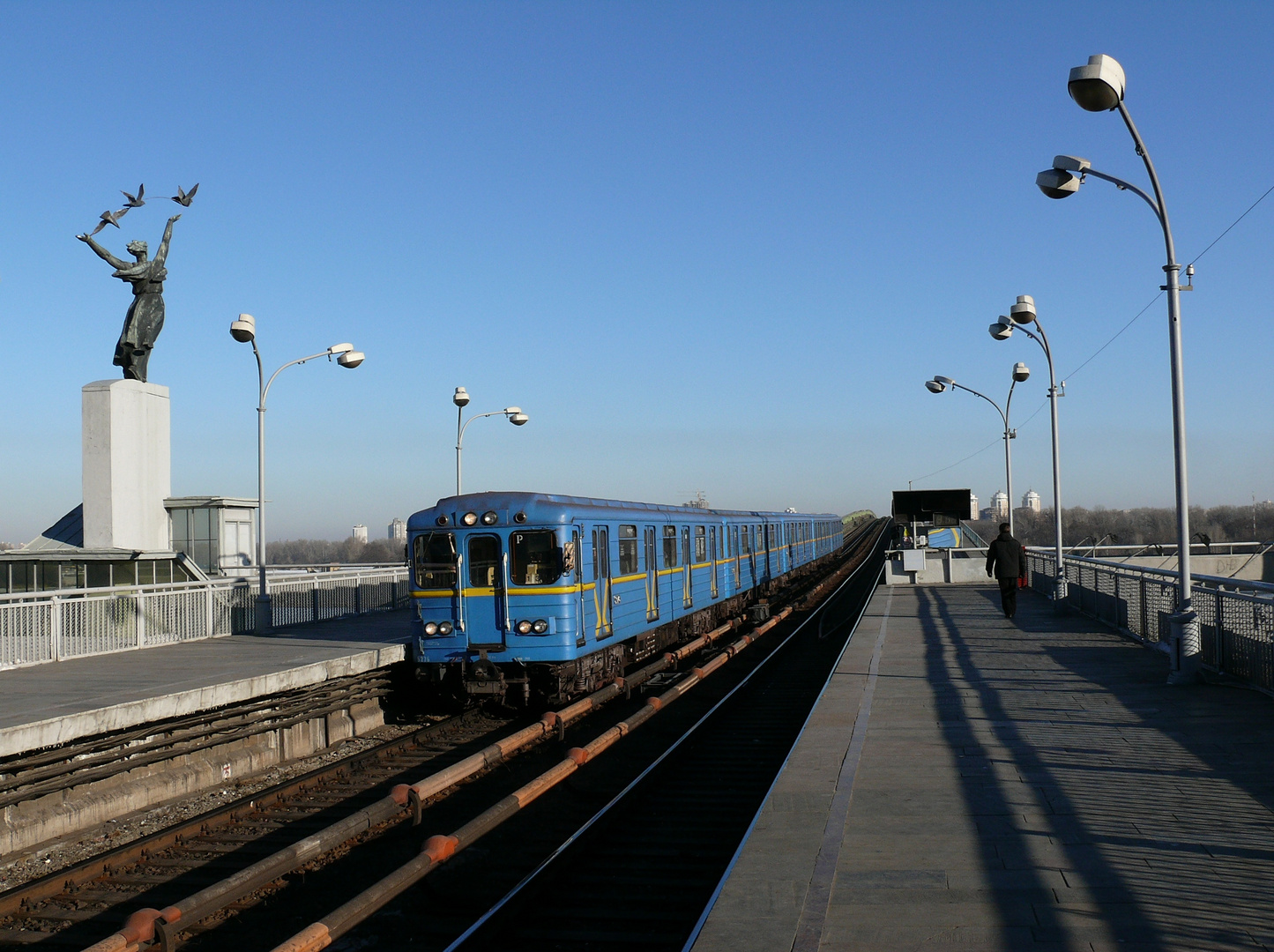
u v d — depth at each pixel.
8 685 12.73
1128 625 18.75
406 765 12.49
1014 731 10.87
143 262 26.16
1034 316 21.56
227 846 9.42
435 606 15.03
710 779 11.47
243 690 12.90
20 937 7.42
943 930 5.61
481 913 7.60
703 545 23.28
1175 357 13.26
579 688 15.34
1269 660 12.06
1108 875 6.42
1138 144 13.00
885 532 82.56
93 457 24.77
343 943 7.12
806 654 21.92
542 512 14.72
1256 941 5.37
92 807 10.39
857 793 8.57
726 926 5.74
